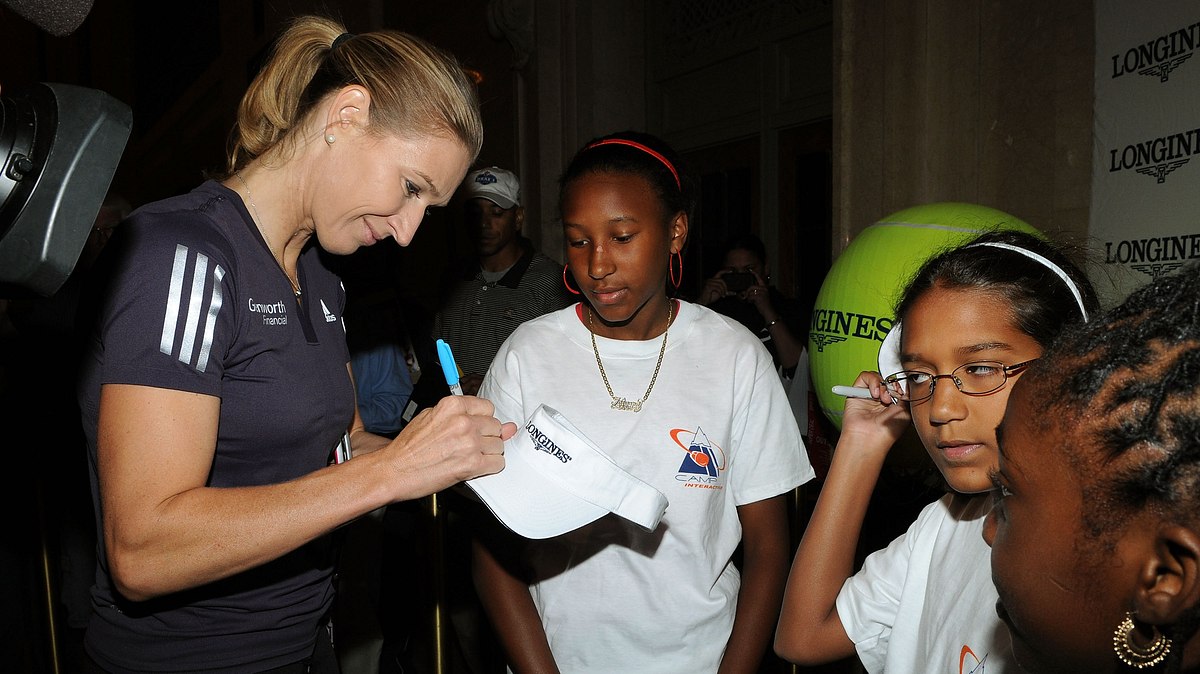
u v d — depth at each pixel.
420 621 3.19
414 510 2.64
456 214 6.21
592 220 1.43
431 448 1.07
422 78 1.14
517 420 1.48
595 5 5.42
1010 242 1.03
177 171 9.20
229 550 0.99
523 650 1.42
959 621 0.97
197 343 1.04
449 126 1.15
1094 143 2.46
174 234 1.07
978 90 3.01
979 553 0.98
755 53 4.87
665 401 1.47
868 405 1.22
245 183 1.21
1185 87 2.13
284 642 1.27
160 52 9.91
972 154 3.04
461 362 3.44
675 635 1.42
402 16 7.22
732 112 5.04
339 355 1.35
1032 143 2.79
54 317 2.50
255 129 1.22
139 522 0.98
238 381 1.14
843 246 3.39
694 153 5.38
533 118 5.59
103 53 10.52
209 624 1.20
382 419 2.89
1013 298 0.92
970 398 0.92
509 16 5.57
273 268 1.18
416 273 6.88
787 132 4.70
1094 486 0.46
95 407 1.10
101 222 2.66
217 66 8.23
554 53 5.50
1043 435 0.50
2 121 0.67
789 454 1.52
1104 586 0.47
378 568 2.71
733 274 3.34
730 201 5.15
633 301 1.45
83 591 2.82
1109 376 0.48
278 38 1.24
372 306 2.91
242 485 1.19
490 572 1.47
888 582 1.12
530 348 1.52
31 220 0.66
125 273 1.03
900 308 1.05
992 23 2.94
